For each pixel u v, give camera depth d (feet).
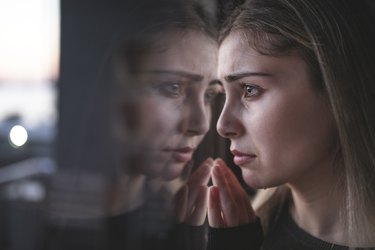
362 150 2.20
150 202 2.74
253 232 2.47
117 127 2.84
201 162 2.82
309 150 2.22
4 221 6.33
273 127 2.17
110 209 2.89
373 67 2.24
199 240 2.65
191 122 2.62
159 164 2.70
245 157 2.29
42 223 5.12
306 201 2.47
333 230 2.42
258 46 2.16
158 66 2.60
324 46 2.15
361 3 2.37
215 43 2.53
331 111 2.23
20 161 9.16
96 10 6.15
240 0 2.32
